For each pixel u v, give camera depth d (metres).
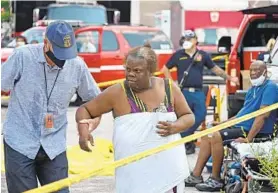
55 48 7.96
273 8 18.33
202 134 8.91
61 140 8.37
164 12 41.84
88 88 8.52
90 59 28.56
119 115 7.84
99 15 37.66
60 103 8.27
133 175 7.68
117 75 28.64
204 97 16.78
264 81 12.58
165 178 7.71
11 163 8.18
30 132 8.20
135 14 44.12
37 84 8.15
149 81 7.82
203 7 41.31
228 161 12.39
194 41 16.89
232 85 19.19
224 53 21.70
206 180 12.80
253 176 11.33
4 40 36.09
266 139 12.53
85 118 7.86
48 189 6.75
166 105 7.84
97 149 15.94
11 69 8.15
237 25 41.62
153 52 7.83
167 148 7.62
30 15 41.41
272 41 19.48
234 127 12.72
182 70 16.78
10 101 8.29
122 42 29.00
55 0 41.06
